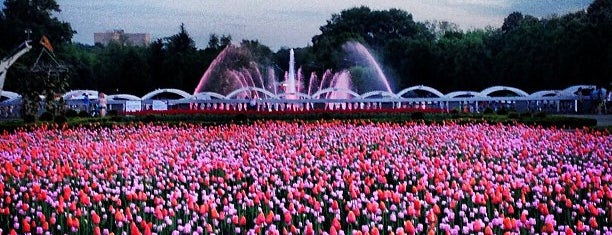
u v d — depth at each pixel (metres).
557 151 20.05
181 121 31.91
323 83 80.31
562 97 53.03
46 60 68.50
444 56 76.69
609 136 24.16
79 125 29.69
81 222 11.95
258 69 82.12
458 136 24.19
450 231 10.45
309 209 12.52
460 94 57.44
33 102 38.50
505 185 13.91
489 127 28.45
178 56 76.81
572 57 63.66
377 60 80.44
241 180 16.17
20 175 15.11
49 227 12.12
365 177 15.84
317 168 16.73
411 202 12.12
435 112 34.31
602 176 15.86
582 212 11.79
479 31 87.56
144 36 159.38
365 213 11.81
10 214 13.16
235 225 11.84
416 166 16.25
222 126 29.66
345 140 23.84
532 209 13.08
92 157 18.02
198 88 75.56
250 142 23.11
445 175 14.95
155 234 10.28
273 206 13.55
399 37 97.50
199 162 17.09
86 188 13.58
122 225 11.55
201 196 14.79
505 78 71.81
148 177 15.69
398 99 48.53
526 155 18.58
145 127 29.25
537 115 34.06
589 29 62.72
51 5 73.44
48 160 18.20
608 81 60.09
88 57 79.62
